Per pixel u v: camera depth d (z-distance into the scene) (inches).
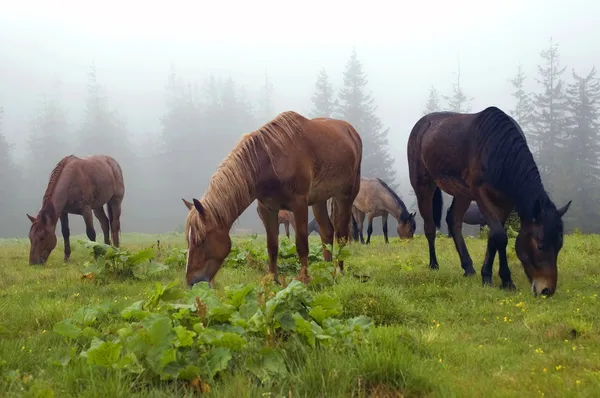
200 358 129.5
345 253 281.9
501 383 127.5
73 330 155.9
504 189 261.3
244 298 159.9
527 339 173.3
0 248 608.4
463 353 152.9
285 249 343.9
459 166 288.7
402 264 327.3
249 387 118.7
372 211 638.5
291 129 261.4
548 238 240.1
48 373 132.9
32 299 235.6
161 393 117.0
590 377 126.6
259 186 246.5
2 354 142.1
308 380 123.2
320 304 158.7
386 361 128.0
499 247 266.1
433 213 347.9
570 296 239.9
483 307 220.1
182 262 347.9
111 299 238.1
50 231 401.1
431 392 121.2
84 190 432.8
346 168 293.7
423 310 216.7
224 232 229.1
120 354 130.7
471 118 290.0
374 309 200.2
